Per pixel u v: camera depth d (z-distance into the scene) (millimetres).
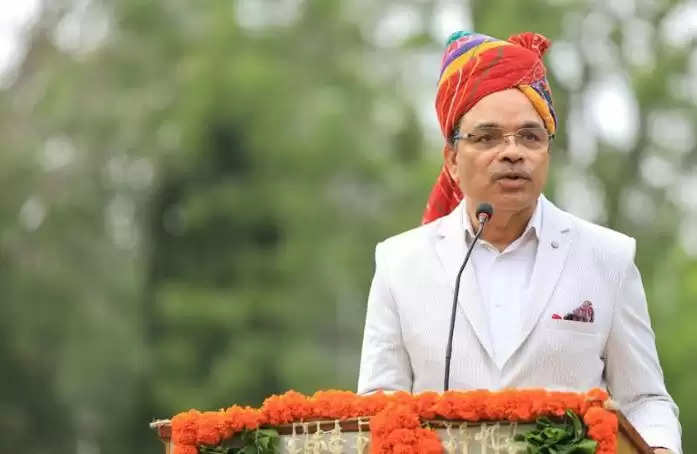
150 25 48562
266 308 47531
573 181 43750
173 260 49250
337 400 8797
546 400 8375
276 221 48094
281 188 47812
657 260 44188
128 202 49844
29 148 48406
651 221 44719
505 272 10203
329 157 46812
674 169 44594
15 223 48438
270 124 46969
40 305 48812
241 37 47656
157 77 48281
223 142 48094
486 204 9922
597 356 9914
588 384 9859
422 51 45781
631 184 44656
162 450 47906
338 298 48875
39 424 48938
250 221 48469
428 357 10086
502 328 10016
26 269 48844
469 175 10109
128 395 48719
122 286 49906
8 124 48906
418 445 8461
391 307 10336
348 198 48844
